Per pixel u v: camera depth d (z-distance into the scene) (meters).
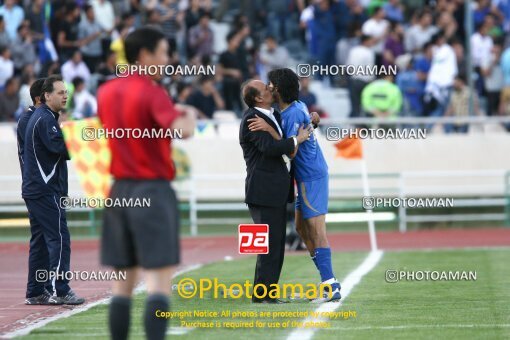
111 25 81.56
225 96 79.44
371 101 74.81
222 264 52.66
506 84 84.19
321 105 83.19
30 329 30.56
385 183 74.81
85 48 79.62
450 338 28.48
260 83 35.91
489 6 91.06
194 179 73.88
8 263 55.88
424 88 80.00
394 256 55.97
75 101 70.38
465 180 75.31
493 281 43.19
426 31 84.81
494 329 30.12
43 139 36.59
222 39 90.88
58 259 37.16
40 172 36.97
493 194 75.38
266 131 35.38
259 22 90.88
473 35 87.44
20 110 74.44
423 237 69.31
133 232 23.70
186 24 82.50
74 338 28.73
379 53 81.38
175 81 75.62
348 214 74.06
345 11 84.56
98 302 37.66
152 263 23.33
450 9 88.69
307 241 37.84
